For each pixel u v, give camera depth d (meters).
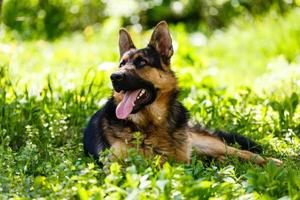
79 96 9.66
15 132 8.38
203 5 19.28
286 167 6.99
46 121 8.69
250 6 19.09
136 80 7.34
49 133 8.30
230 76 13.47
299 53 15.58
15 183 6.28
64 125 8.48
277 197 5.85
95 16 19.50
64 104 9.18
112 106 7.57
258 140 8.65
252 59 15.52
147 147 7.37
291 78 11.77
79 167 6.40
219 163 7.81
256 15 18.38
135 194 5.34
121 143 7.27
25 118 8.75
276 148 8.26
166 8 19.31
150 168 5.84
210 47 16.73
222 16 19.14
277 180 5.93
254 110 9.31
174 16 19.53
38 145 7.95
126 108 7.28
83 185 5.87
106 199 5.68
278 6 18.28
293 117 9.41
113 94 7.55
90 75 12.02
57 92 10.29
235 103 9.47
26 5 18.89
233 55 15.95
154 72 7.48
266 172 6.11
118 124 7.40
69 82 11.07
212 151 8.09
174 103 7.68
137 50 7.57
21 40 17.22
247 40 16.56
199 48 16.78
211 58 15.75
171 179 5.75
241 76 13.70
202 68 13.56
